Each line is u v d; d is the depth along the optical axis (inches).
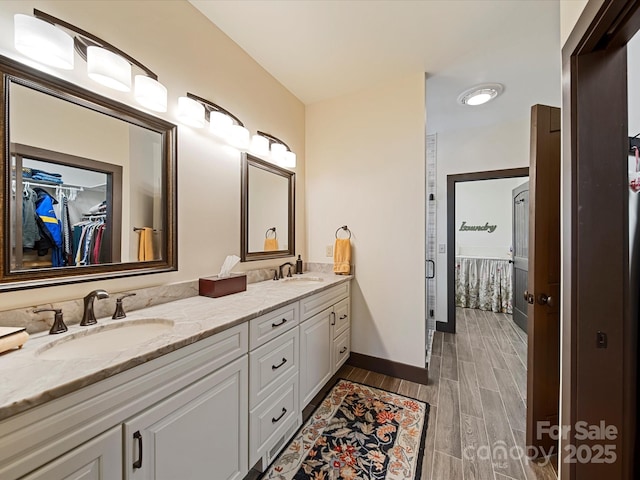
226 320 44.8
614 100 39.2
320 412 71.6
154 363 33.4
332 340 83.1
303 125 107.0
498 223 192.1
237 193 74.5
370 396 79.3
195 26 63.0
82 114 43.9
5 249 35.8
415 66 84.1
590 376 40.0
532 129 59.3
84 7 44.1
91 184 45.2
